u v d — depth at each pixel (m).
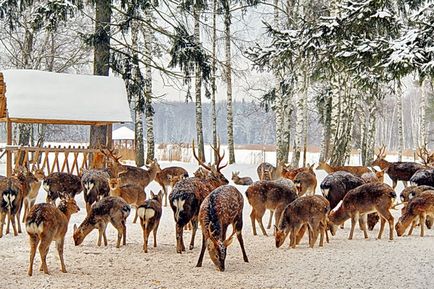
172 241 9.55
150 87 24.27
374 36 16.59
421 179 12.87
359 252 8.63
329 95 29.80
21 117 15.30
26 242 9.23
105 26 19.92
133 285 6.85
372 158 32.44
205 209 7.68
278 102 24.44
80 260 8.09
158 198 9.68
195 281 7.03
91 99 16.91
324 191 11.00
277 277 7.21
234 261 8.12
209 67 21.61
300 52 17.00
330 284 6.87
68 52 29.94
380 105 39.25
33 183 10.95
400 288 6.66
